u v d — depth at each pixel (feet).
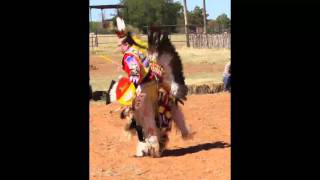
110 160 26.58
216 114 39.34
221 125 35.24
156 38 27.66
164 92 28.02
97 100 48.19
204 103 44.86
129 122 28.53
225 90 53.11
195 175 23.45
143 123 27.37
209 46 128.98
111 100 27.37
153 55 27.58
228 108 41.96
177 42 145.59
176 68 28.30
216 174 23.48
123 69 27.20
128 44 26.96
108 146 29.84
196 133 32.83
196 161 26.04
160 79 27.73
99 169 24.66
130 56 26.78
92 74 72.43
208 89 52.49
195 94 51.78
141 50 27.07
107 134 33.01
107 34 153.17
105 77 67.41
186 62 93.91
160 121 27.84
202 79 61.05
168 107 28.12
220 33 137.90
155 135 27.25
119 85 27.20
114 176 23.48
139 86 26.89
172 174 23.75
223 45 124.16
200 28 152.66
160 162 26.14
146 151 27.45
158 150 27.22
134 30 27.09
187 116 38.63
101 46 127.65
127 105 27.04
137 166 25.32
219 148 28.76
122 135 32.60
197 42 133.49
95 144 30.22
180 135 32.73
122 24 27.02
